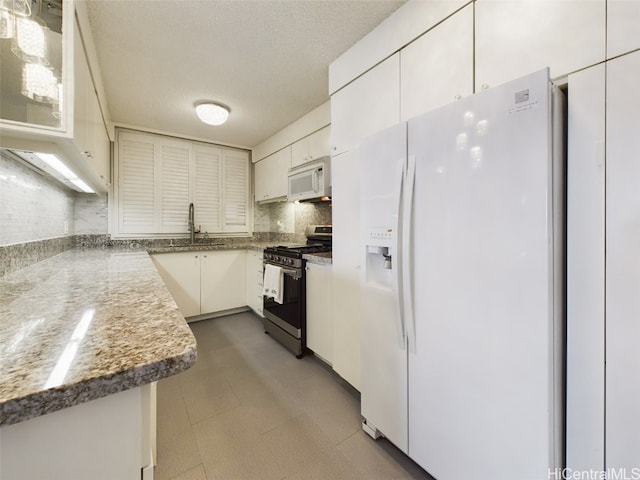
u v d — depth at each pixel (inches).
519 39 40.5
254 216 159.0
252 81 85.0
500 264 36.5
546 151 32.7
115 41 66.1
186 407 68.4
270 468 51.0
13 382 17.2
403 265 47.7
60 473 18.9
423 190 44.9
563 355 36.7
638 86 31.3
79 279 51.5
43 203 76.1
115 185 120.7
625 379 32.5
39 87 41.4
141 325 27.6
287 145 121.7
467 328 39.9
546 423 33.1
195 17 59.2
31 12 41.3
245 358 95.0
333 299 77.3
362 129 66.4
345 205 71.3
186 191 137.2
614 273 33.0
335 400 71.6
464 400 40.6
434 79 51.2
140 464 21.2
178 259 124.6
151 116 109.9
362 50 66.1
